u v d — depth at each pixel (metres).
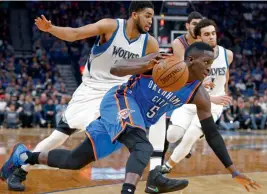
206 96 3.28
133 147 3.10
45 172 5.28
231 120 14.48
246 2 22.19
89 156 3.32
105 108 3.33
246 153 7.84
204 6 21.75
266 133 13.27
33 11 20.58
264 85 17.86
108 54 4.00
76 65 18.48
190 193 4.28
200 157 7.07
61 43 18.70
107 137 3.28
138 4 3.88
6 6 20.36
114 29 3.94
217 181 4.92
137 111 3.21
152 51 4.10
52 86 15.63
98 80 4.11
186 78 2.96
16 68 17.23
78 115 4.11
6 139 9.84
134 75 3.33
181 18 12.72
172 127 4.84
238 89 16.42
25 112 13.90
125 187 2.95
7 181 4.26
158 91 3.18
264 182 4.88
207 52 3.10
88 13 20.97
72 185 4.57
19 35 19.98
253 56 20.58
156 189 3.91
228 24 21.66
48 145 4.23
